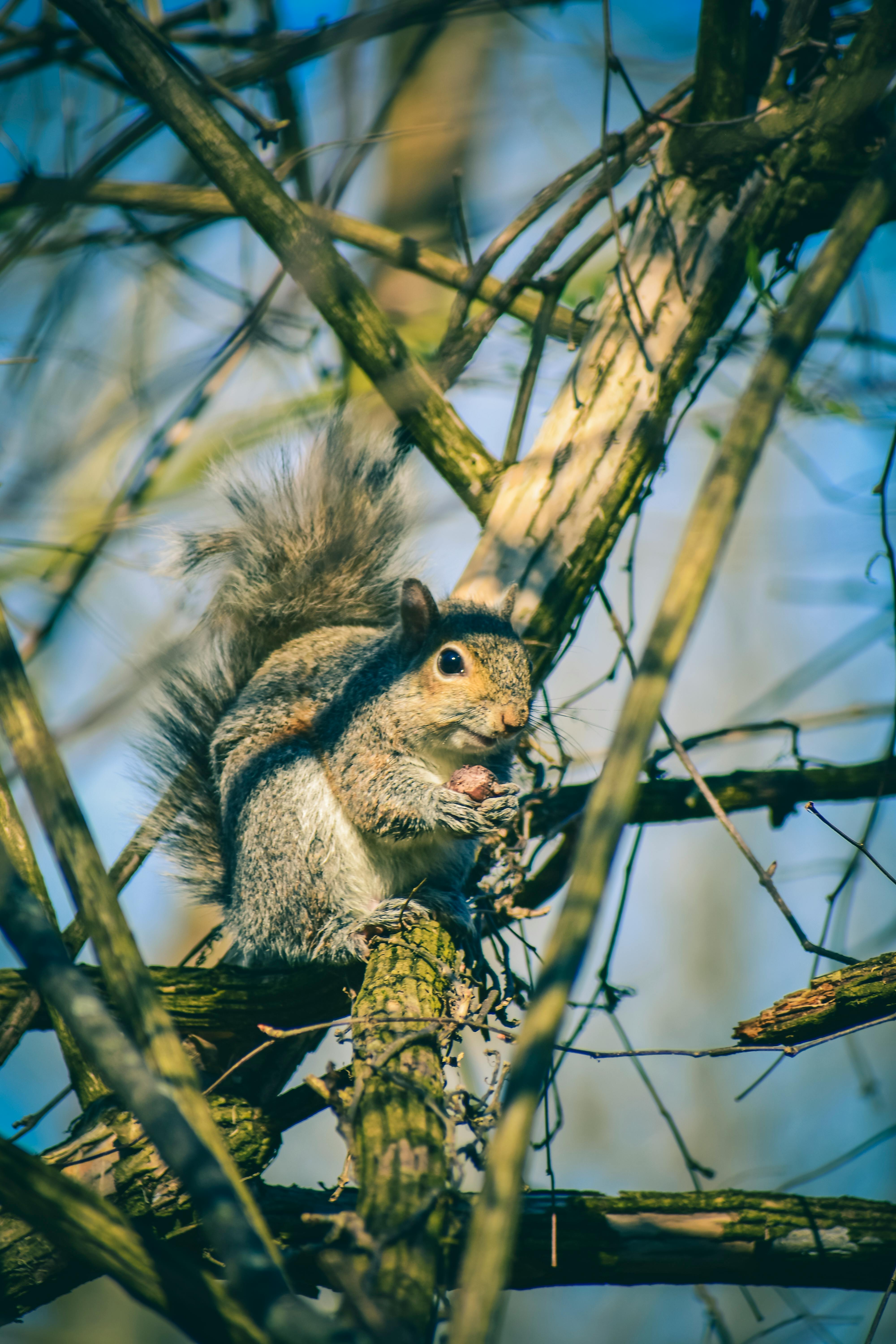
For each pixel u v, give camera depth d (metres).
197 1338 3.66
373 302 7.50
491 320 7.95
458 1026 5.30
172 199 8.71
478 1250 2.93
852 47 7.28
